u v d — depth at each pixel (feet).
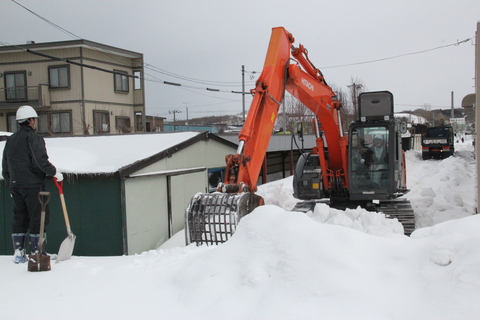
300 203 34.58
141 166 27.02
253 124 22.09
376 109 29.01
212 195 20.68
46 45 74.90
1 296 12.56
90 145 33.47
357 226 21.67
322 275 10.28
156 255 16.40
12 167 16.06
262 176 61.26
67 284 13.38
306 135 76.95
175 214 31.07
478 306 8.65
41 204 15.79
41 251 15.30
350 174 29.30
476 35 26.48
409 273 10.26
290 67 25.43
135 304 11.41
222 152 39.09
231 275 11.57
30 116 16.37
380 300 9.49
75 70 75.15
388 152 28.63
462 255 9.99
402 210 29.09
